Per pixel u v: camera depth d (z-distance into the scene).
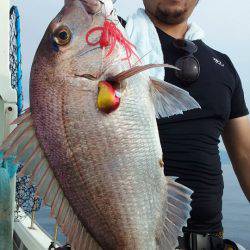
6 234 0.79
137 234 0.57
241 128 0.97
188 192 0.59
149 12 0.89
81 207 0.56
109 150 0.56
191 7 0.87
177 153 0.81
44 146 0.55
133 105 0.57
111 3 0.60
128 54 0.58
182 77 0.83
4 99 0.90
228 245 0.84
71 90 0.55
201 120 0.83
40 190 0.55
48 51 0.56
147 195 0.58
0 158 0.72
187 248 0.80
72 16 0.57
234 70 0.95
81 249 0.56
